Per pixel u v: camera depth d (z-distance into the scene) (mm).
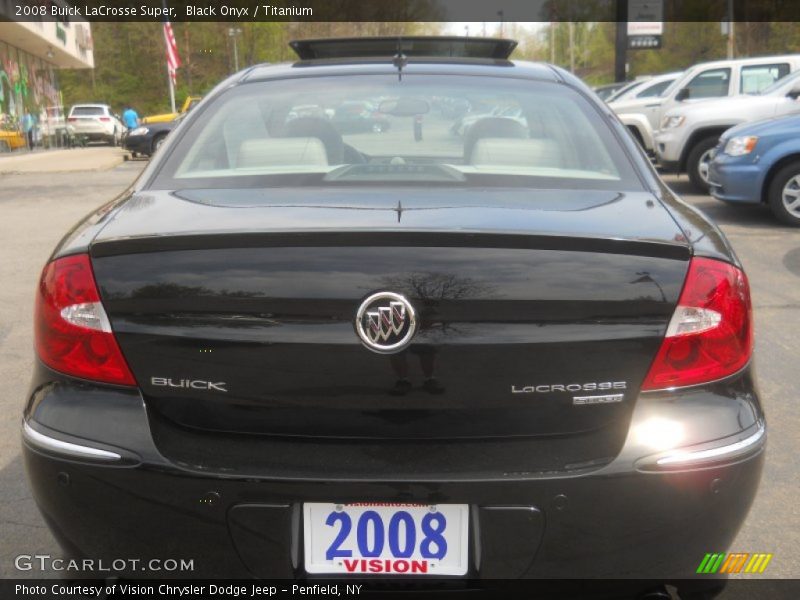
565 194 2551
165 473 1967
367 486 1927
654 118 15711
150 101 60500
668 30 49969
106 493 2016
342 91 3182
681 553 2043
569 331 1972
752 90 15023
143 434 2010
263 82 3312
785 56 15195
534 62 3623
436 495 1928
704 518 2029
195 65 57000
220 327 1989
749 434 2066
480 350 1953
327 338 1958
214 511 1965
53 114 36375
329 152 2986
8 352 5301
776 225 9602
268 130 3018
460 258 1967
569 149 2904
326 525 1967
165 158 2889
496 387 1969
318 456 1971
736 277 2143
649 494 1977
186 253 2033
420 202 2393
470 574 1977
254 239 2002
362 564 1975
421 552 1969
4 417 4242
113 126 38750
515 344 1955
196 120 3088
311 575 1986
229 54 56000
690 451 1991
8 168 20422
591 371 1986
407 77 3275
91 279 2072
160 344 2018
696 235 2213
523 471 1942
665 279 2023
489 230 2016
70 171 19438
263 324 1975
